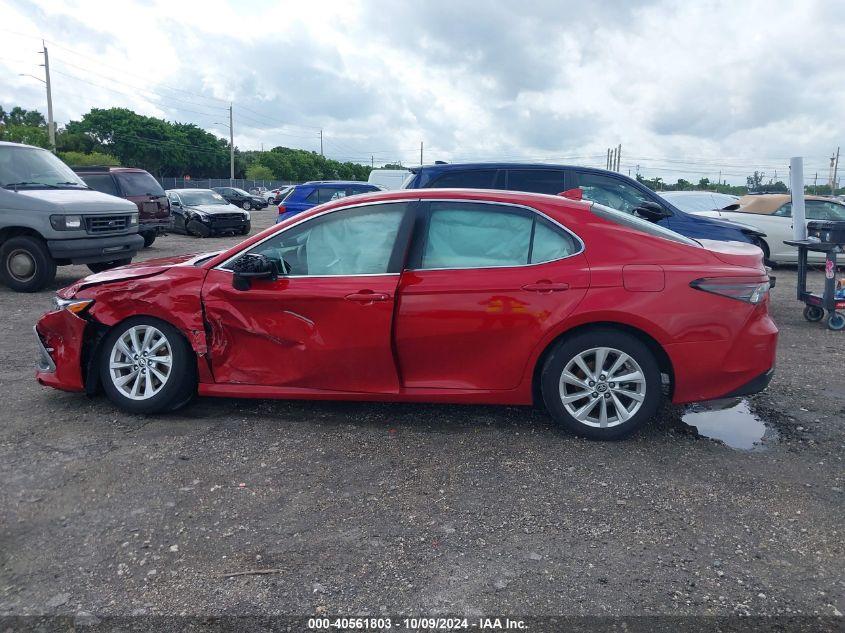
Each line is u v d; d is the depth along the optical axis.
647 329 4.13
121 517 3.34
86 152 85.06
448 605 2.69
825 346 7.07
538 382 4.41
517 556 3.03
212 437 4.34
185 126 100.12
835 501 3.55
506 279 4.24
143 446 4.18
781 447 4.27
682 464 3.99
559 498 3.56
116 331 4.67
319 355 4.42
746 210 13.61
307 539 3.16
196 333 4.53
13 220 9.83
